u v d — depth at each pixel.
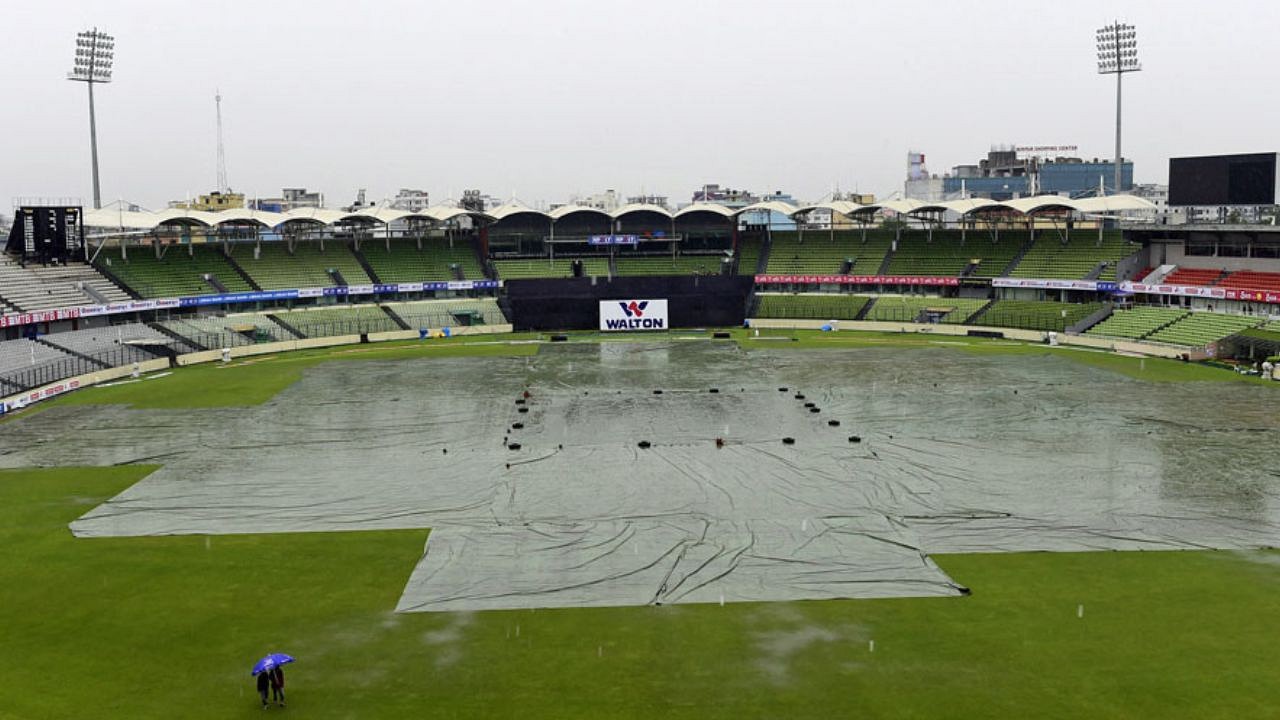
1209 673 37.78
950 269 162.75
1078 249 155.00
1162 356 120.06
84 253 137.50
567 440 77.94
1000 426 81.06
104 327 126.94
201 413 90.12
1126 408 87.75
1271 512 57.41
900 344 135.38
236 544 54.12
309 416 88.25
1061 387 99.00
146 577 49.28
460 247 179.38
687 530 55.53
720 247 183.62
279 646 41.41
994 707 35.47
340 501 61.88
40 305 119.56
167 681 38.41
